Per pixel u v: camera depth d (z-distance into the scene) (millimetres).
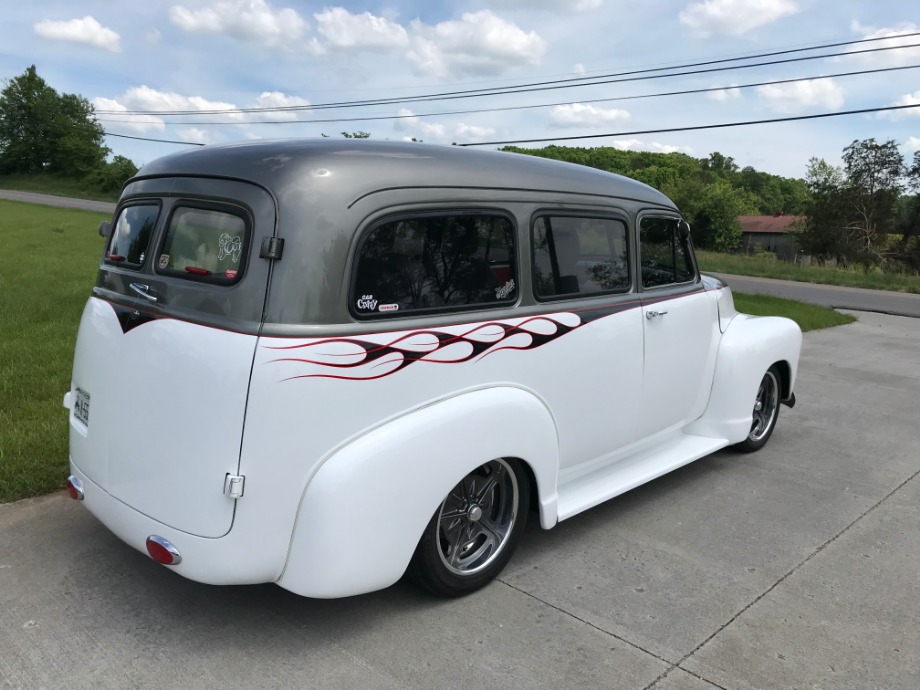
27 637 2816
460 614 3121
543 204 3449
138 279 2992
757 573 3623
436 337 2920
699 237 63531
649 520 4219
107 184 60062
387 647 2855
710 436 4906
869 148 49875
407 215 2854
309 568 2639
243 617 3018
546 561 3648
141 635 2861
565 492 3842
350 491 2627
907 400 7535
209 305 2662
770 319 5477
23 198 45781
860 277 31859
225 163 2838
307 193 2619
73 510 3924
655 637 3023
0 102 67688
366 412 2717
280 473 2572
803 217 55000
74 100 70375
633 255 4066
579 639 2979
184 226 2877
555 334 3455
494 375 3174
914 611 3322
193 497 2621
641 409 4188
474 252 3113
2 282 11359
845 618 3238
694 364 4629
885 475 5168
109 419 2945
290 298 2555
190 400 2607
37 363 6543
